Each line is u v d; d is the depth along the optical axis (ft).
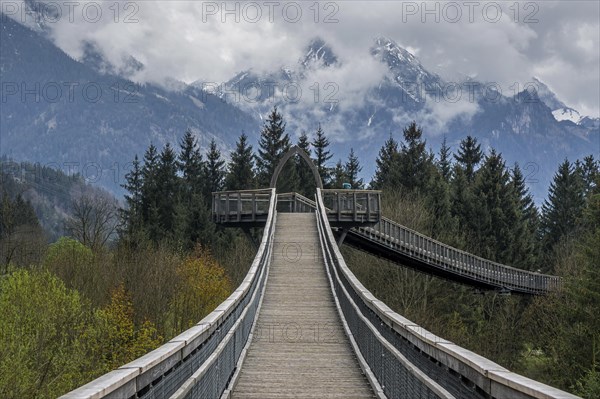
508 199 199.93
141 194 208.54
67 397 12.22
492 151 221.46
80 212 179.63
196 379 23.26
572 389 92.79
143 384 16.67
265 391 34.24
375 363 35.45
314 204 119.65
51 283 95.04
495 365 15.97
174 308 121.70
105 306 109.70
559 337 103.04
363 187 260.62
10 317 87.25
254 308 55.42
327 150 243.81
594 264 96.68
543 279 154.30
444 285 149.79
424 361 23.47
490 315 155.94
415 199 193.98
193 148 235.81
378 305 34.76
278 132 234.17
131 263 131.34
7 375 73.51
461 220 202.28
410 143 224.33
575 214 239.50
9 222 177.88
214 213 109.70
